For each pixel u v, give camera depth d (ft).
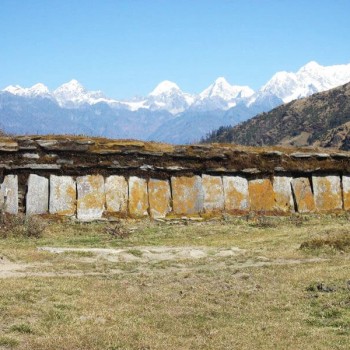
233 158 132.77
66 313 45.65
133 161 126.11
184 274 67.36
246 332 42.98
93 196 120.47
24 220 106.32
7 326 41.39
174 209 124.77
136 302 52.24
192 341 40.37
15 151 119.24
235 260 78.69
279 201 133.39
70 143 122.83
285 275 65.77
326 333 42.29
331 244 85.05
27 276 62.49
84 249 87.25
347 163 141.28
